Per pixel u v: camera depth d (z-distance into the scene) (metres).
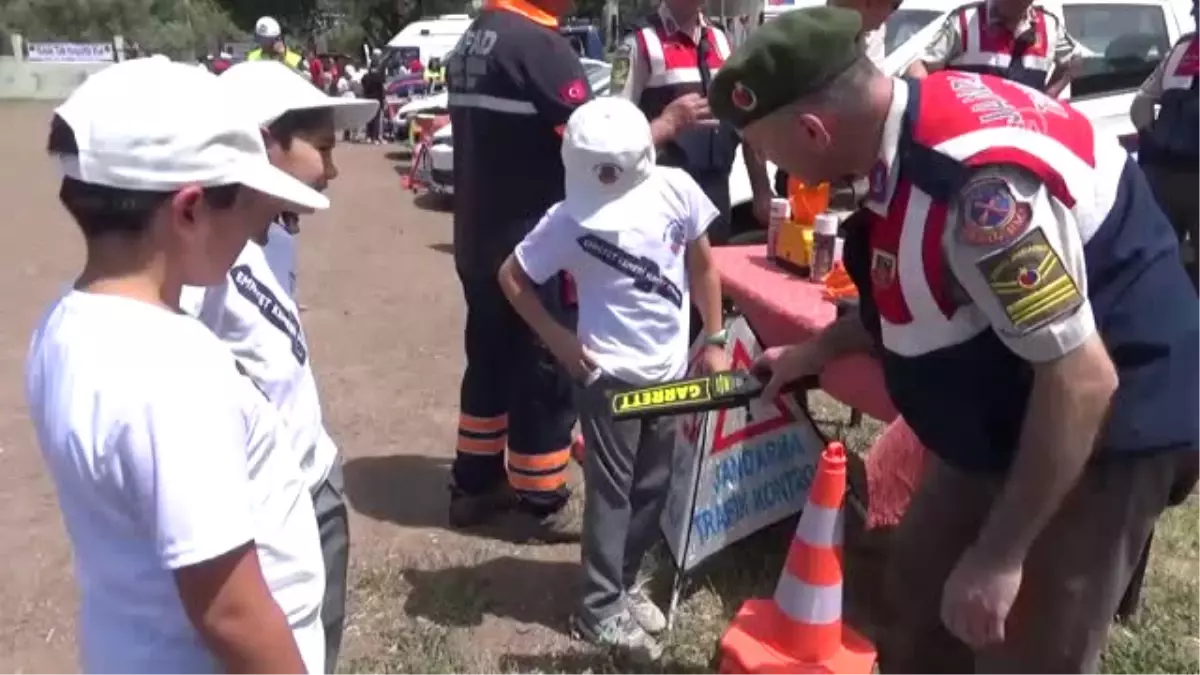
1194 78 4.84
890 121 1.83
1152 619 3.51
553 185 3.72
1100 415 1.79
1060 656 2.15
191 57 45.06
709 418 3.44
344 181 14.54
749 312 3.68
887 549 3.84
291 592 1.69
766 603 3.07
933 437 2.12
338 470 2.43
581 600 3.37
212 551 1.33
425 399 5.69
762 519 3.69
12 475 4.62
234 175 1.45
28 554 3.96
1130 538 2.09
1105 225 1.91
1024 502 1.86
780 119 1.90
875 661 2.95
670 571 3.78
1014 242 1.70
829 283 3.62
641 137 3.06
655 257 3.09
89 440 1.35
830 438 4.59
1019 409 1.98
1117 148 1.98
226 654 1.38
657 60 4.42
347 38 56.59
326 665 2.36
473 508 4.15
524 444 3.96
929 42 5.89
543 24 3.66
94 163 1.37
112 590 1.46
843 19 1.86
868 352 2.52
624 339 3.11
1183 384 1.99
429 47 25.16
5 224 10.74
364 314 7.42
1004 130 1.77
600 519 3.25
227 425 1.38
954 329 1.91
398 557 3.90
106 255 1.43
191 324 1.44
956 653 2.52
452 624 3.49
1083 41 7.31
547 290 3.56
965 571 1.97
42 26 42.19
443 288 8.23
